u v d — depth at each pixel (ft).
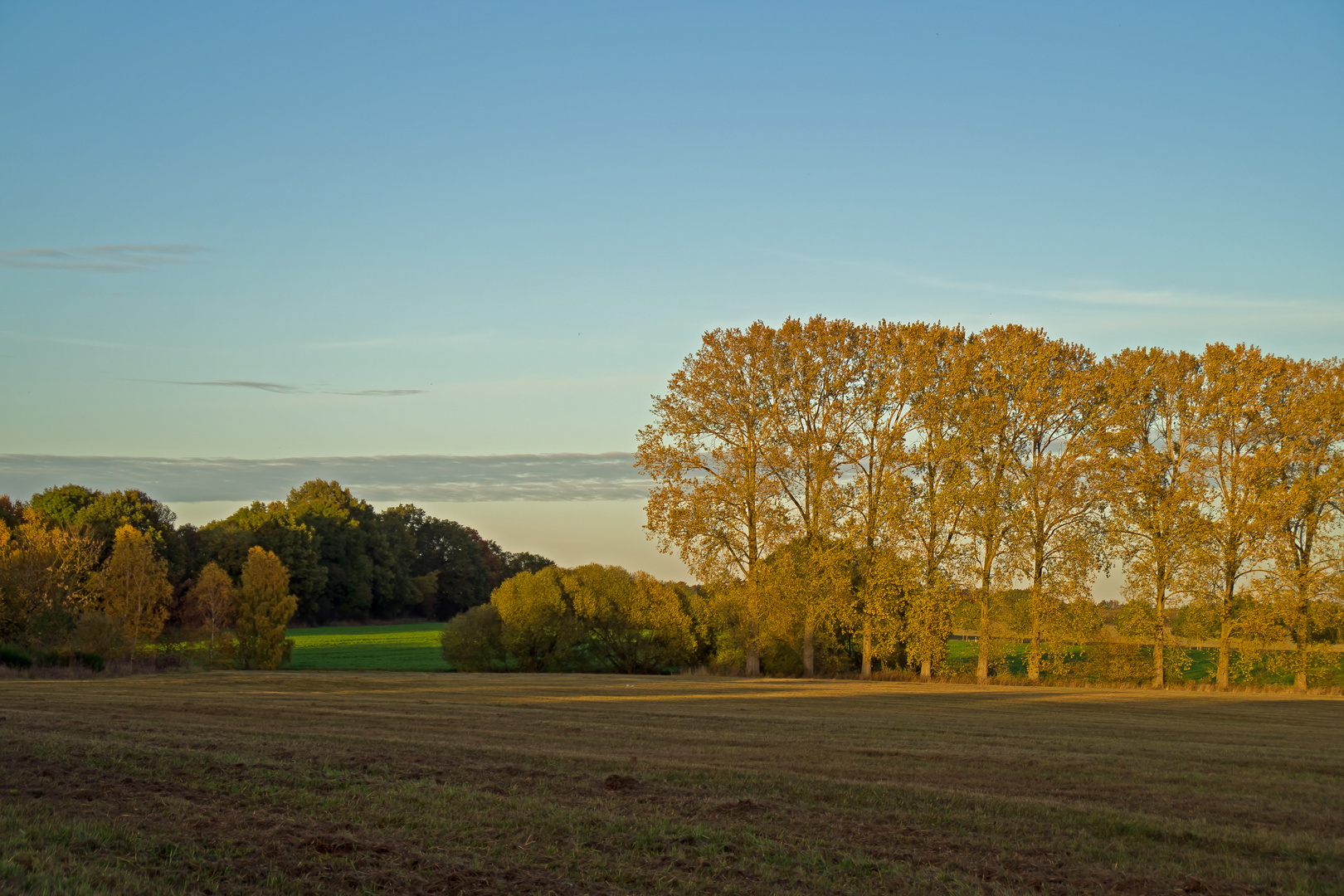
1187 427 148.15
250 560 211.00
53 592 185.26
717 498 150.71
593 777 49.32
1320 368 143.64
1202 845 39.32
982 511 146.92
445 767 50.67
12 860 29.55
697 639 187.93
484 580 540.93
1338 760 63.36
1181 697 128.26
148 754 49.65
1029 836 39.86
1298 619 140.56
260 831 35.76
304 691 109.81
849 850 36.81
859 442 150.30
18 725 61.36
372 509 483.92
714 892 31.53
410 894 29.99
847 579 148.46
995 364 152.46
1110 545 145.89
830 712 93.66
